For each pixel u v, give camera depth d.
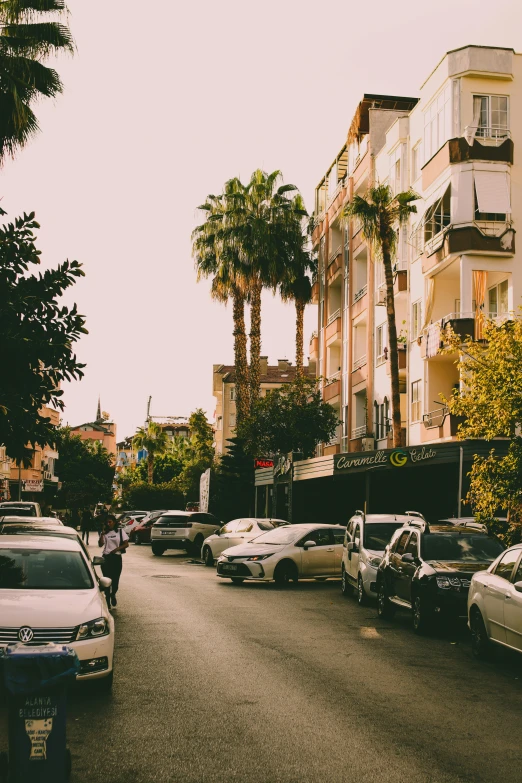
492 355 16.84
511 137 29.69
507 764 6.66
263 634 13.57
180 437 105.50
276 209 45.69
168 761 6.62
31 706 5.66
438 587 13.75
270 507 46.69
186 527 38.81
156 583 22.89
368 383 38.84
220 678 9.91
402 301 35.38
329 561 23.55
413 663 11.31
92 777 6.20
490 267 28.89
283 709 8.39
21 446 13.02
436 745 7.20
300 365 48.44
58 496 78.12
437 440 29.81
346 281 43.72
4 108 18.80
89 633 8.80
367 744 7.16
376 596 18.16
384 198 28.06
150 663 10.84
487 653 11.63
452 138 29.66
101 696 8.93
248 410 45.06
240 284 43.97
